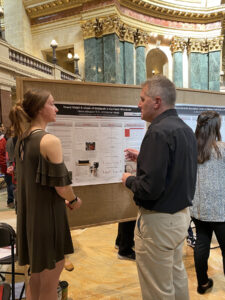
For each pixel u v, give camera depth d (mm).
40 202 1362
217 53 13586
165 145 1248
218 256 2717
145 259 1395
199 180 1924
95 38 11242
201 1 13305
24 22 12000
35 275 1508
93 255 2811
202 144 1937
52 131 1893
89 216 2070
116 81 11023
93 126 2025
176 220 1339
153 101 1396
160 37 13266
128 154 2064
